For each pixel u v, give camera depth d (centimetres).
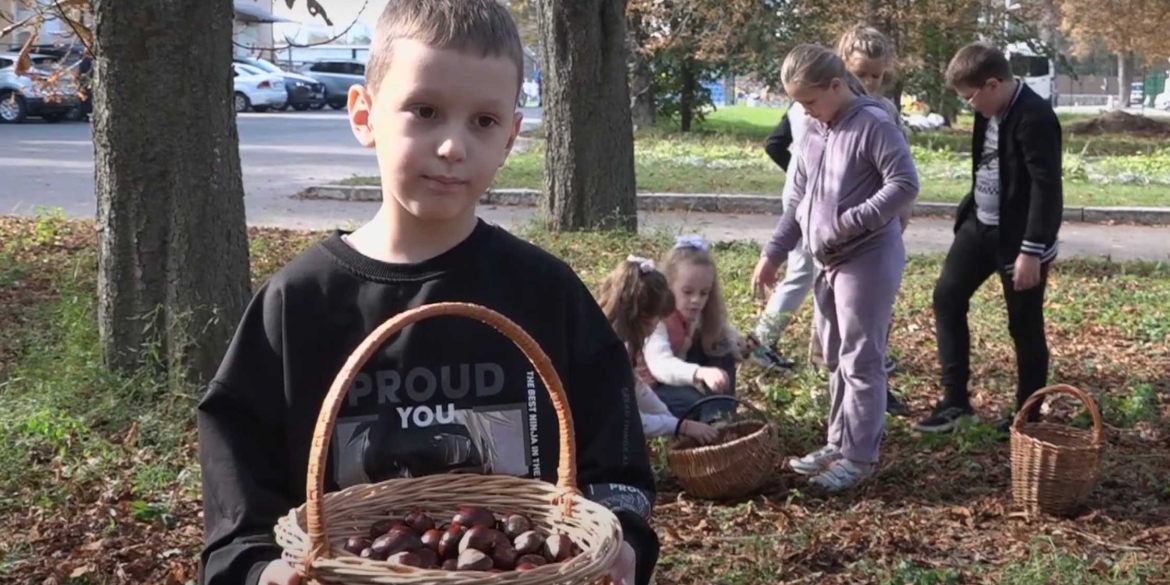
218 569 193
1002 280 612
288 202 1620
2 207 1505
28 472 528
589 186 1190
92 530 475
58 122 3250
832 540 487
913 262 1166
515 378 204
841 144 525
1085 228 1532
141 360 620
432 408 201
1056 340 862
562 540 186
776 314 733
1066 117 4481
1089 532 504
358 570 169
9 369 688
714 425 560
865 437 543
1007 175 596
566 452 198
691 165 2125
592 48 1173
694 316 580
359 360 180
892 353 805
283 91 4266
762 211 1627
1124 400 689
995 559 475
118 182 613
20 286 935
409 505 197
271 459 204
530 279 209
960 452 598
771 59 2831
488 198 1636
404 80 194
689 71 3148
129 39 602
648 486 212
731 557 468
